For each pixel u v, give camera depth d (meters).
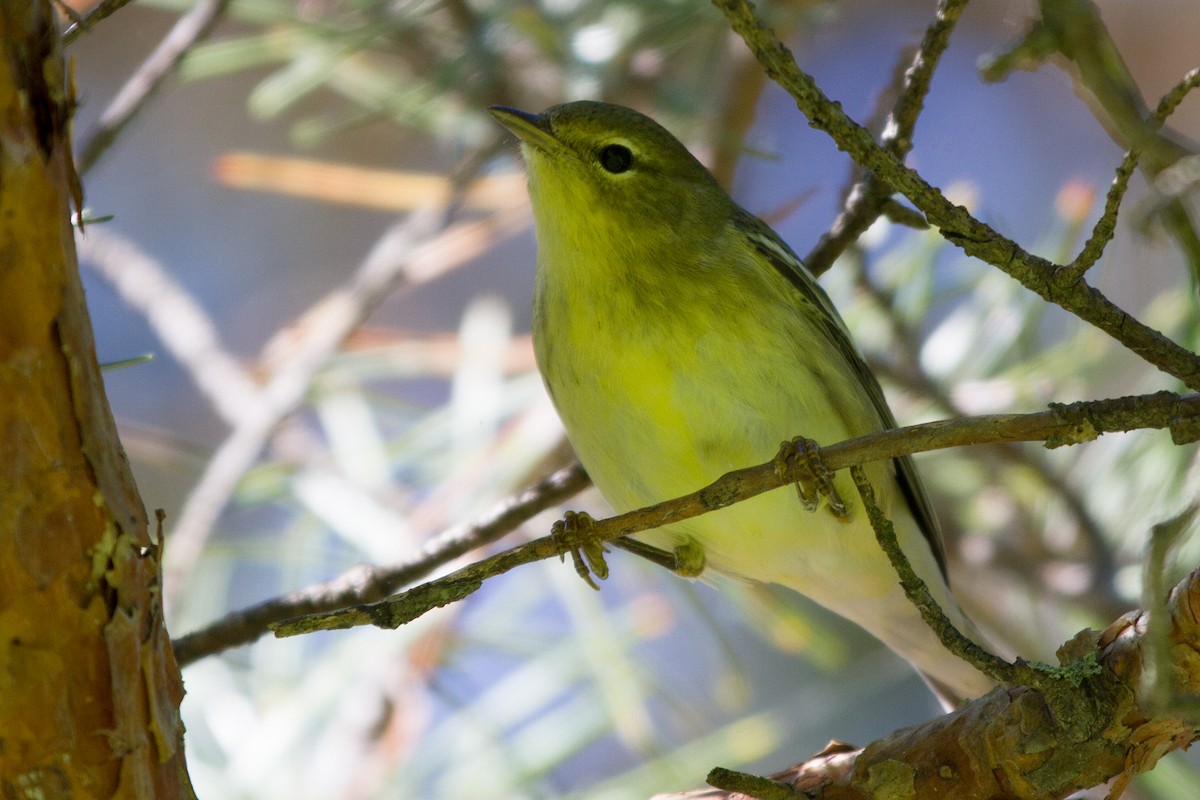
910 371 10.98
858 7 15.69
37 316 3.96
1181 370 5.17
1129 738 5.50
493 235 11.72
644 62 11.16
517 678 10.08
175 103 16.30
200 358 11.02
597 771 13.07
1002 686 5.95
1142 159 4.83
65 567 4.13
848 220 8.88
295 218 16.69
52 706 4.20
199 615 10.04
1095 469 10.95
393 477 10.96
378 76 11.30
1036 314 11.12
